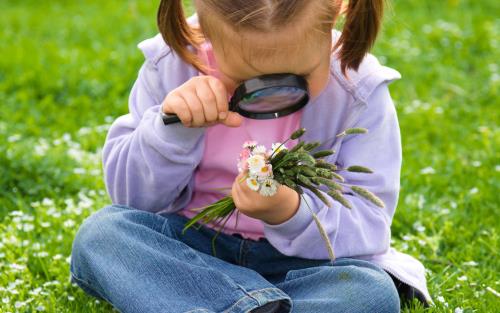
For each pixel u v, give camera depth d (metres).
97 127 6.28
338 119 3.61
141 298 3.17
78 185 5.36
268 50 2.95
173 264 3.25
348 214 3.52
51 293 3.95
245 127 3.65
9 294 3.90
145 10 9.76
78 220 4.81
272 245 3.64
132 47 8.20
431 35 8.42
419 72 7.50
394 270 3.56
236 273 3.35
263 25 2.90
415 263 3.82
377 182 3.61
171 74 3.70
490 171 5.44
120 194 3.71
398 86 7.18
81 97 6.98
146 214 3.57
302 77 3.09
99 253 3.36
